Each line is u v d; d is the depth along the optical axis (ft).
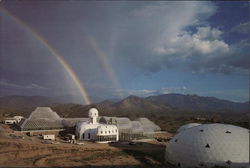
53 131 596.29
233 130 354.74
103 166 317.01
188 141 351.67
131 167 323.57
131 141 542.16
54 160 337.11
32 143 425.28
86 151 400.26
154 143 528.22
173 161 361.71
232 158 314.76
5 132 538.47
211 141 335.47
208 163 320.09
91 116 568.00
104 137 504.43
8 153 349.82
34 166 300.61
